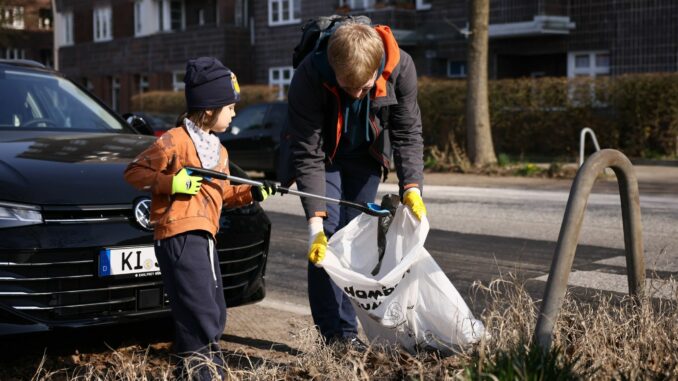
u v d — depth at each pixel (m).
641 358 3.61
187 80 3.59
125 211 4.39
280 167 4.33
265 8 34.81
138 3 40.84
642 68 22.75
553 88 20.22
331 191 4.35
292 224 10.05
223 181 3.75
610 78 19.36
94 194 4.36
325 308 4.32
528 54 26.53
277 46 34.44
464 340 3.82
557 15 24.47
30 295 4.15
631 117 18.94
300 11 33.28
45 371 4.09
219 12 36.28
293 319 5.34
